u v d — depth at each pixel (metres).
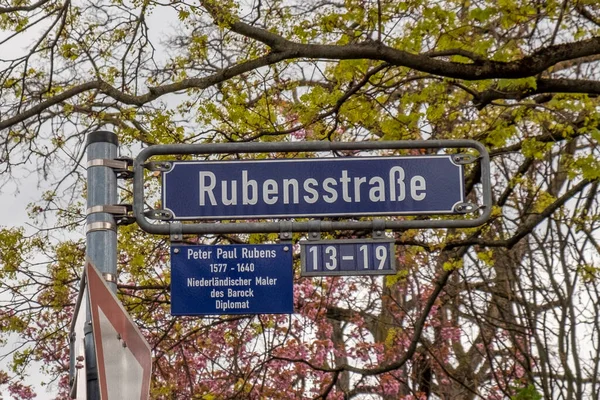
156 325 12.20
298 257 12.05
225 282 6.27
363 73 10.63
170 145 6.32
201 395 13.52
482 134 11.44
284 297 6.26
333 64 11.26
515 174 13.34
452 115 11.38
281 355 16.02
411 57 9.70
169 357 13.16
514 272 12.70
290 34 10.85
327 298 16.83
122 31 12.10
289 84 11.32
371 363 18.09
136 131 11.09
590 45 9.64
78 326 5.65
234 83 10.99
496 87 11.50
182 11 10.41
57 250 11.84
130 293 13.13
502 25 9.90
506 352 15.12
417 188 6.34
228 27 10.20
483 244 12.12
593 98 11.59
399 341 18.03
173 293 6.23
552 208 11.93
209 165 6.36
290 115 12.02
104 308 5.24
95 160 6.16
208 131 11.03
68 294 12.15
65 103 12.24
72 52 11.97
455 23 10.23
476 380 15.44
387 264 6.30
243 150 6.34
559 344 12.01
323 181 6.36
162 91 11.00
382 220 6.35
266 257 6.31
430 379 18.23
